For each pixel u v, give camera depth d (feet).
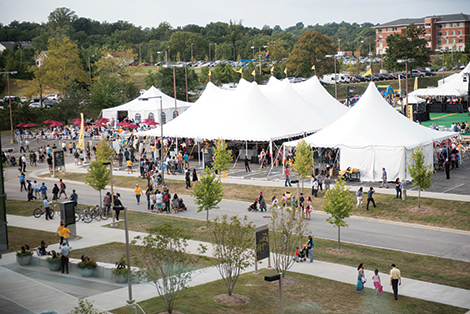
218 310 68.33
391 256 93.66
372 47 650.84
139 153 198.70
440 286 79.61
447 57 453.17
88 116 314.14
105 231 113.19
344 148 147.33
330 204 95.81
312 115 198.49
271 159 165.58
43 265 93.35
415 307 71.51
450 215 113.50
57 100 362.33
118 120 275.59
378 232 108.06
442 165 155.84
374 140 147.33
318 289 77.97
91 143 240.32
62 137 258.57
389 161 142.20
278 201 130.52
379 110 156.76
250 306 70.23
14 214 130.82
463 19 529.45
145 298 73.67
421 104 260.62
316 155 162.91
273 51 464.24
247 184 149.38
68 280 84.23
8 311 68.64
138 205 139.03
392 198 125.80
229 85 344.49
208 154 175.42
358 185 140.36
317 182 133.49
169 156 176.65
